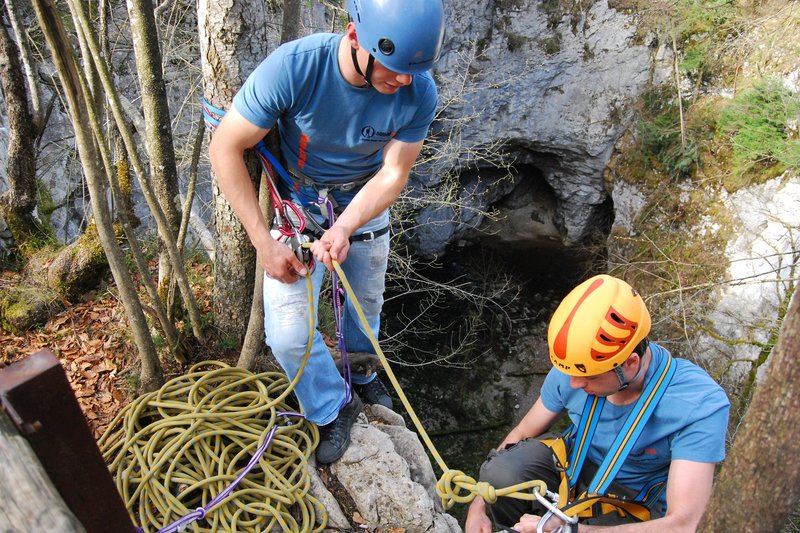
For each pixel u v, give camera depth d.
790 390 0.97
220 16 2.49
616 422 2.08
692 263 8.77
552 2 9.84
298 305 2.29
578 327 1.91
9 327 3.32
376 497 2.58
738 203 8.49
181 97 6.33
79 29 2.22
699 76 9.30
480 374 9.77
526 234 12.22
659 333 8.88
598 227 11.88
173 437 2.53
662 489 2.07
